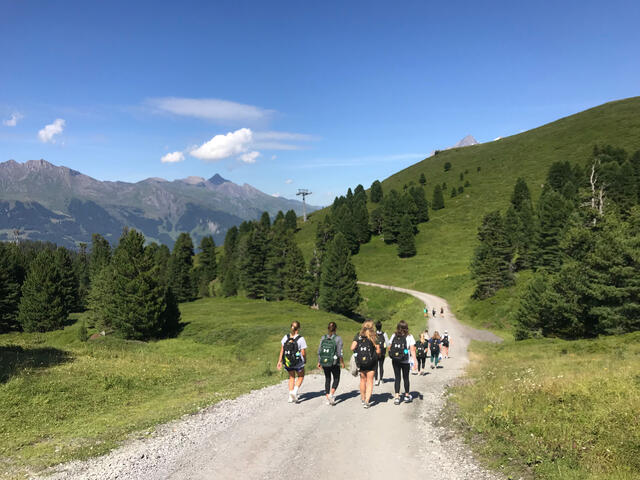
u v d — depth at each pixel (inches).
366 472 218.8
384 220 5162.4
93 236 4079.7
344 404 379.6
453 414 328.5
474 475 210.1
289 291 3225.9
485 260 2603.3
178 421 344.8
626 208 2753.4
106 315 1823.3
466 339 1659.7
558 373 441.1
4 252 2664.9
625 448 207.8
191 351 1187.9
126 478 224.7
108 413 431.5
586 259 1306.6
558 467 200.7
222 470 228.8
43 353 780.0
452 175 7372.1
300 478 213.0
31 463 260.7
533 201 4995.1
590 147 6166.3
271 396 434.6
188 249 5064.0
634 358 578.2
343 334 1537.9
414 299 3125.0
